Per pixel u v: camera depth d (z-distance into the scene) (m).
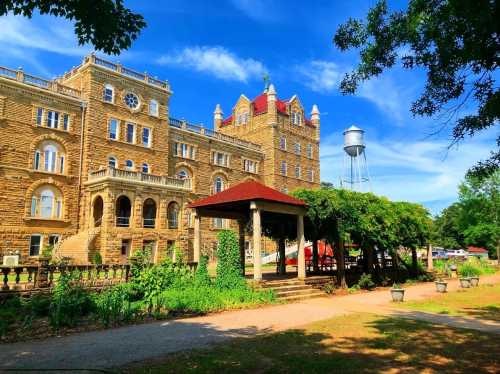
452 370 8.48
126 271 20.44
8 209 35.44
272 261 49.47
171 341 11.09
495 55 8.02
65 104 40.16
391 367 8.66
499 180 50.81
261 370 8.40
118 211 43.44
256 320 14.51
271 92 65.38
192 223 51.84
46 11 8.62
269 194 21.58
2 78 35.72
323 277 24.34
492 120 8.70
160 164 47.81
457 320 14.73
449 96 9.67
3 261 33.38
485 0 7.24
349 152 61.09
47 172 38.12
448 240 83.38
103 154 42.16
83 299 14.77
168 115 49.59
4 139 35.72
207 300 16.86
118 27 9.14
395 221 27.58
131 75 45.97
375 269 29.53
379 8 9.86
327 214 23.69
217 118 73.12
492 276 38.25
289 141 67.19
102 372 8.23
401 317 15.39
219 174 57.12
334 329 12.88
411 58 9.59
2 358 9.35
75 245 36.59
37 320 13.95
